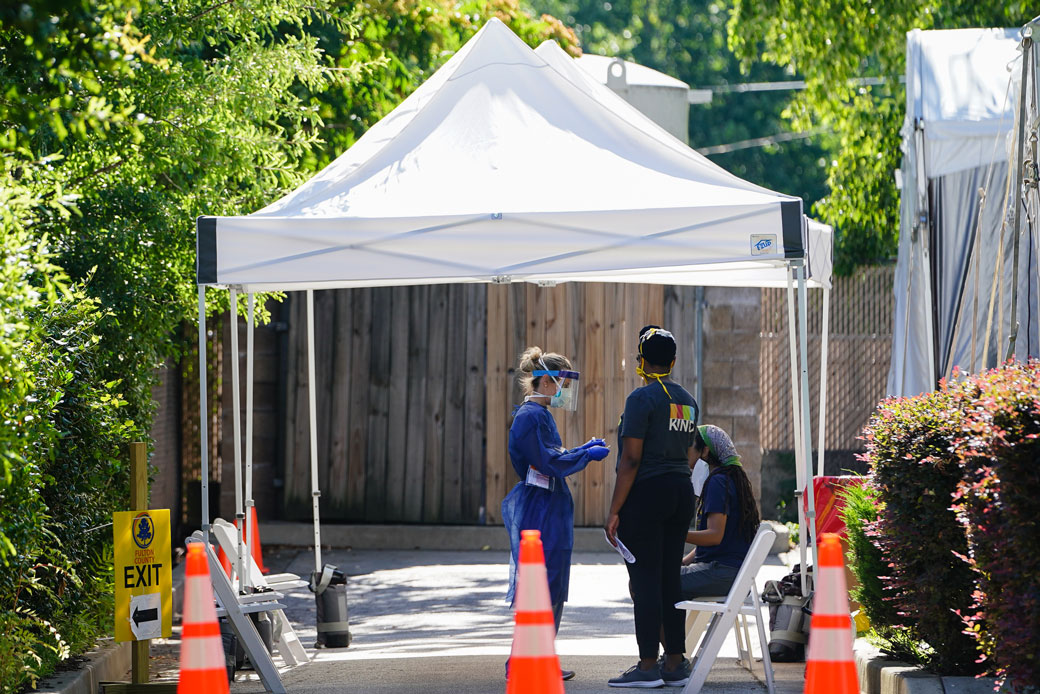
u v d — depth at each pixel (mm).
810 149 112688
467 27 47750
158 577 26219
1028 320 33781
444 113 29422
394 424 51281
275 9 34438
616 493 25844
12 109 19531
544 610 19312
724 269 29328
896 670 24266
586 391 50500
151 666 30703
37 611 26281
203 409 26047
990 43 40438
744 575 25047
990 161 37062
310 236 25484
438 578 44125
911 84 40531
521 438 26438
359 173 28234
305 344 51375
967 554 23094
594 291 50531
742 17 53219
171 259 33531
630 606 38469
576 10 121875
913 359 40438
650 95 52500
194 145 32562
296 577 32875
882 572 26328
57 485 26719
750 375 49906
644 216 25078
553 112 29391
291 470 51250
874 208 53469
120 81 29797
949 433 23016
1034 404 19031
